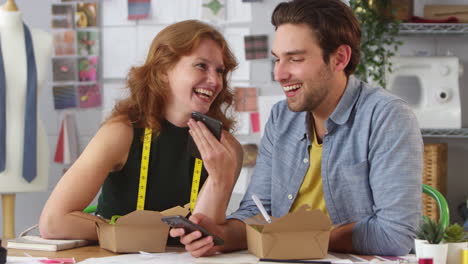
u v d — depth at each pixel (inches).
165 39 75.2
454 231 53.9
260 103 145.4
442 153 132.3
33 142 127.0
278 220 56.7
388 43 132.0
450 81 130.1
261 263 55.8
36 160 127.9
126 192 77.1
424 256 52.9
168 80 76.5
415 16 135.9
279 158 75.4
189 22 76.6
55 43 153.1
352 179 68.9
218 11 146.9
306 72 67.6
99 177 72.3
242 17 146.1
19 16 126.9
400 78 131.0
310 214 56.9
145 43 150.8
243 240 65.0
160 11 149.9
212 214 64.1
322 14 67.3
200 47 75.2
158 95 76.4
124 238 61.2
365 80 129.7
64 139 151.9
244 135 146.2
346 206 69.9
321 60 67.9
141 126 76.6
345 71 70.9
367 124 68.2
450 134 130.5
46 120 154.0
